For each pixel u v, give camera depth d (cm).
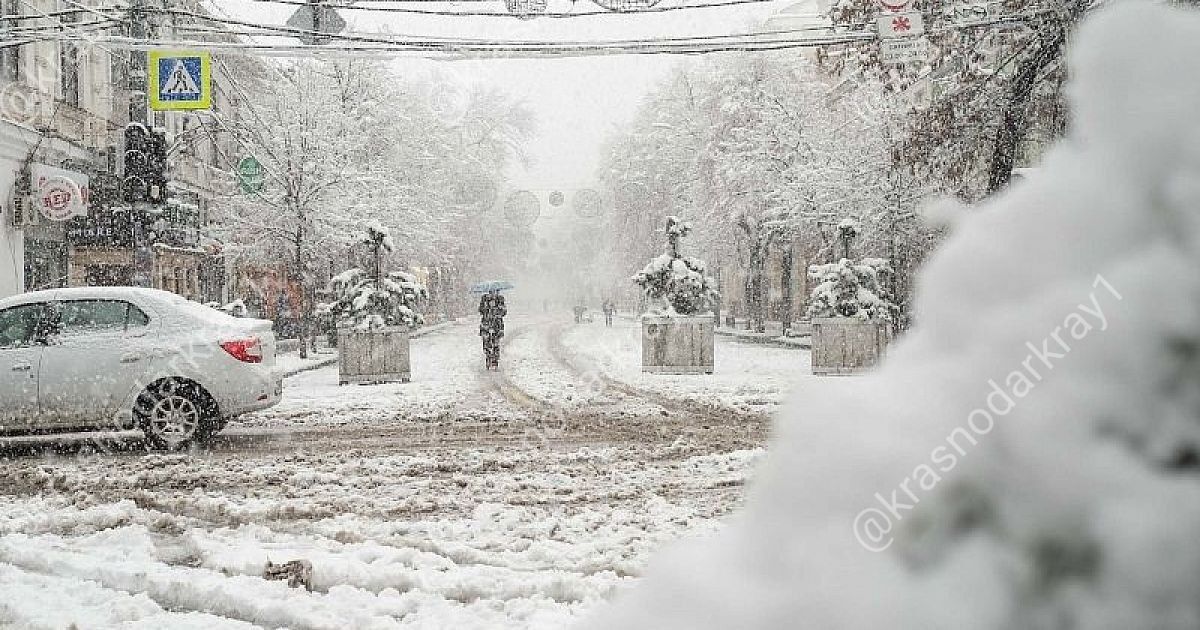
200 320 1430
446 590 664
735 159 5819
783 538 124
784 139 5350
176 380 1390
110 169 3612
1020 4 2119
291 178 4441
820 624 115
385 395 2114
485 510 915
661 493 1003
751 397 2008
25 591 671
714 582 126
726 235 6525
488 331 2884
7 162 3186
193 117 5000
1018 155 2622
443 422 1631
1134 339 111
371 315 2506
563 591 657
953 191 2612
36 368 1371
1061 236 122
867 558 117
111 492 1038
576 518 866
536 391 2183
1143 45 121
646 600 133
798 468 125
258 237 4562
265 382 1430
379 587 680
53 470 1202
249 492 1041
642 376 2612
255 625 602
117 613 623
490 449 1330
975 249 128
